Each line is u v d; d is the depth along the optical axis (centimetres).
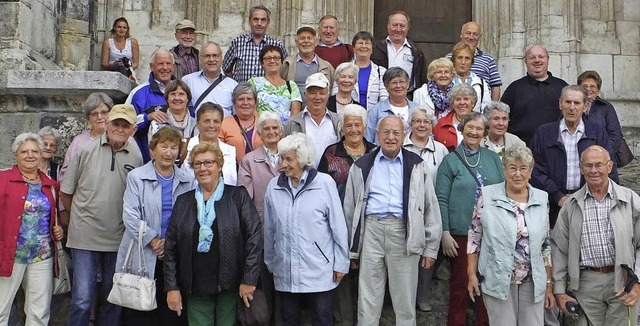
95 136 776
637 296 676
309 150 705
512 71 1237
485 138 813
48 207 726
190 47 1035
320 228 701
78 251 722
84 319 720
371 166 731
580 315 717
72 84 909
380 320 775
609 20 1262
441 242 755
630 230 686
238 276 684
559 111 916
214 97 870
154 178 705
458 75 909
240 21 1227
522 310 683
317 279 695
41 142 741
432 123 796
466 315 762
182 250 675
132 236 691
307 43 928
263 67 892
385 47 995
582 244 698
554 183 809
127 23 1157
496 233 679
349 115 765
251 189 755
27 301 723
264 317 696
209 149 681
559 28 1234
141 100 855
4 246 703
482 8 1285
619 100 1232
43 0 1015
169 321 720
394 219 716
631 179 1021
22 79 905
